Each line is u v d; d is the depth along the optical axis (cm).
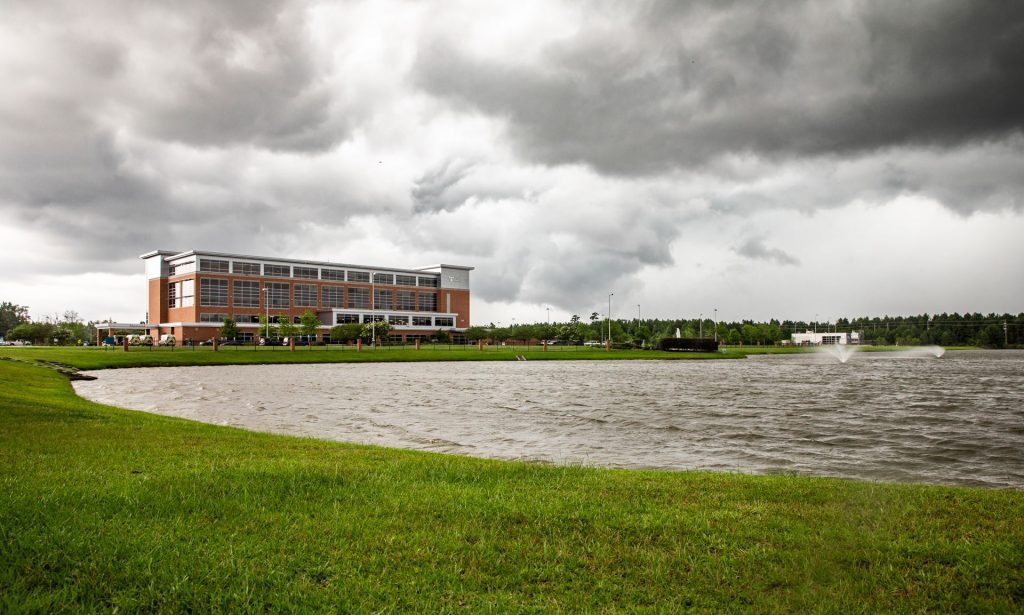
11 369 3997
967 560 701
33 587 611
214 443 1443
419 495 939
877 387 4631
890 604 611
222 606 593
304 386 4422
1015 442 2139
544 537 770
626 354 11069
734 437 2205
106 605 590
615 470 1226
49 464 1092
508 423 2527
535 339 15775
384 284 15812
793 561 704
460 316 17138
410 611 589
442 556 705
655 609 600
